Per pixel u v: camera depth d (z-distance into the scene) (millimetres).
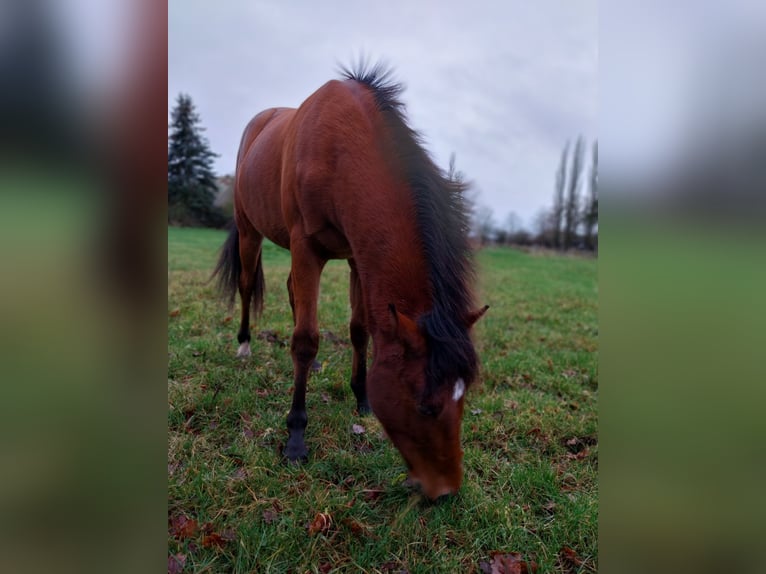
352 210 2105
